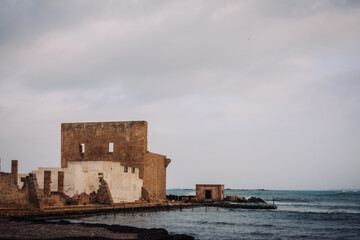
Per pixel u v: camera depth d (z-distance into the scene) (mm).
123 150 85750
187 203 98562
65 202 60094
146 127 86938
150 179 88938
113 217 61688
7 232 35531
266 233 49719
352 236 47781
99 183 68625
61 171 64188
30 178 52219
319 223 62562
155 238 36750
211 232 49688
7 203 48375
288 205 126938
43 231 37531
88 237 35750
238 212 84125
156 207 76062
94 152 87312
